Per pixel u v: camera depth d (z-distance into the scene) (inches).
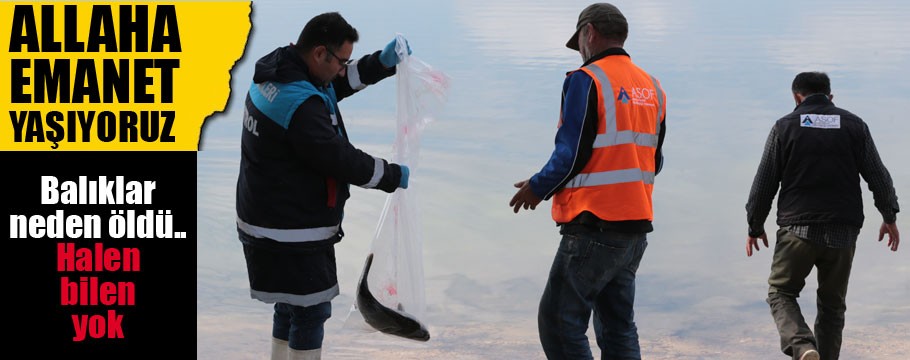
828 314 349.7
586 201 269.3
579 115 265.0
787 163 343.6
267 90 255.0
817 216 337.4
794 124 342.6
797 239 342.3
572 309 275.7
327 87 269.9
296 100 249.9
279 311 282.5
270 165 257.4
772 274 354.3
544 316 280.7
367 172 257.0
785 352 344.5
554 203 279.1
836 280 345.7
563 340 277.3
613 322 287.7
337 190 263.0
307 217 260.5
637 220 270.8
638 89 273.1
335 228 266.7
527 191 269.0
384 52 279.0
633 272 285.1
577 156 264.1
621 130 267.7
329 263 270.4
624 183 268.8
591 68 269.9
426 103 282.4
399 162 279.4
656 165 293.0
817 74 346.6
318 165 253.4
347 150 254.1
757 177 351.9
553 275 278.2
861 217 339.9
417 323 277.6
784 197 346.9
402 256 277.1
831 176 337.1
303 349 271.4
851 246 340.8
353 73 280.5
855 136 337.4
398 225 276.5
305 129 249.8
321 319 271.6
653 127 278.2
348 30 255.8
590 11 278.4
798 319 343.3
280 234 260.7
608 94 266.2
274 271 264.5
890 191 341.1
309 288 265.0
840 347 360.2
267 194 259.3
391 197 276.5
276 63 254.4
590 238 270.1
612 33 275.6
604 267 272.7
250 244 265.9
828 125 339.0
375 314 276.1
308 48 255.0
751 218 356.2
